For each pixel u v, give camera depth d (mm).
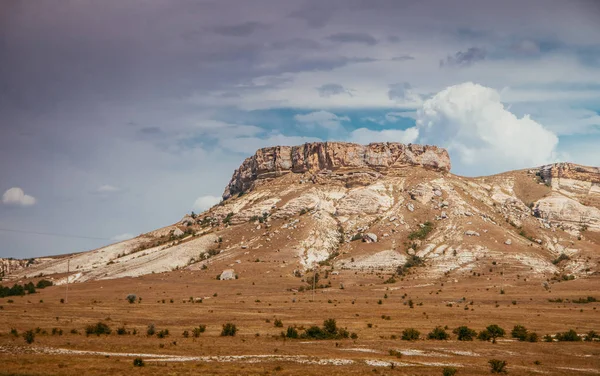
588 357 96312
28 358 82750
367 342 107500
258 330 121938
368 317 149125
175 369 76812
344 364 84062
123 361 82250
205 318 143625
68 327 121312
